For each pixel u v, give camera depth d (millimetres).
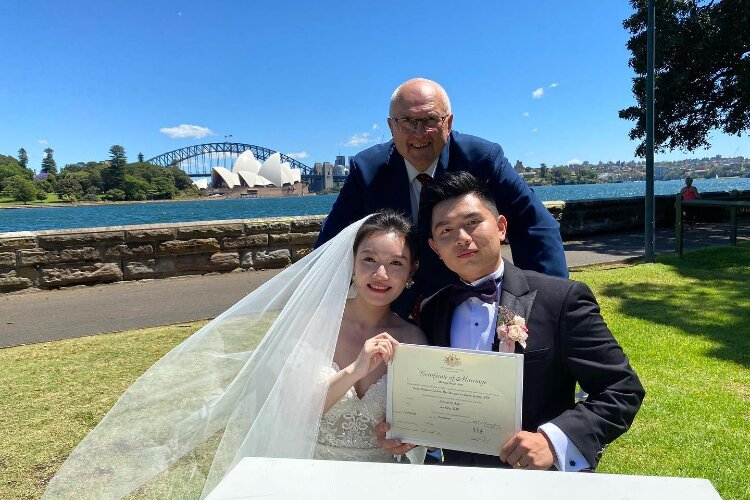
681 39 15680
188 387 2033
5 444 3045
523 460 1508
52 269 7293
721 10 15414
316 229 9047
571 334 1694
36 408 3514
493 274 1820
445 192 1787
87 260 7512
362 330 2049
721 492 2549
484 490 976
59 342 4965
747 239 11320
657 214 14406
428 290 2455
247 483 1031
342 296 1900
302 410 1755
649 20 8953
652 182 8633
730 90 17172
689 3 15930
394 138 2584
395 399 1652
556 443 1517
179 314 6000
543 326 1712
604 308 5832
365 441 1893
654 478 997
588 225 12797
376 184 2713
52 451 2971
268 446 1741
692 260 8633
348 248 1949
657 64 16297
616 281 7125
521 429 1651
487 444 1573
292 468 1081
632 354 4410
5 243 6973
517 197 2566
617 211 13414
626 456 2893
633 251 10070
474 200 1765
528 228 2551
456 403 1587
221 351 2115
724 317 5375
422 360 1607
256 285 7527
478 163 2604
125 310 6184
